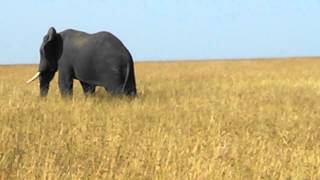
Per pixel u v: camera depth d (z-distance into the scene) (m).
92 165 23.08
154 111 38.59
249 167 23.19
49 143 26.97
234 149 26.00
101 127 31.64
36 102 42.62
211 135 30.05
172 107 41.16
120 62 47.41
